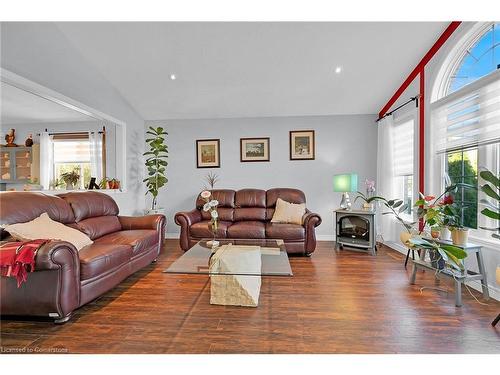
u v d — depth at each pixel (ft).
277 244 9.77
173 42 10.64
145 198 16.44
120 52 11.19
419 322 6.38
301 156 15.75
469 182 8.98
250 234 12.30
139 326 6.23
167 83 13.08
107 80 12.82
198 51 11.06
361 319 6.52
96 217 10.30
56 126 16.03
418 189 11.51
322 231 15.79
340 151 15.62
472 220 8.82
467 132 8.78
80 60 11.12
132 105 14.88
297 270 10.19
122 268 8.34
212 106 14.97
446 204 8.15
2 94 11.32
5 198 7.33
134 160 15.26
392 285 8.67
